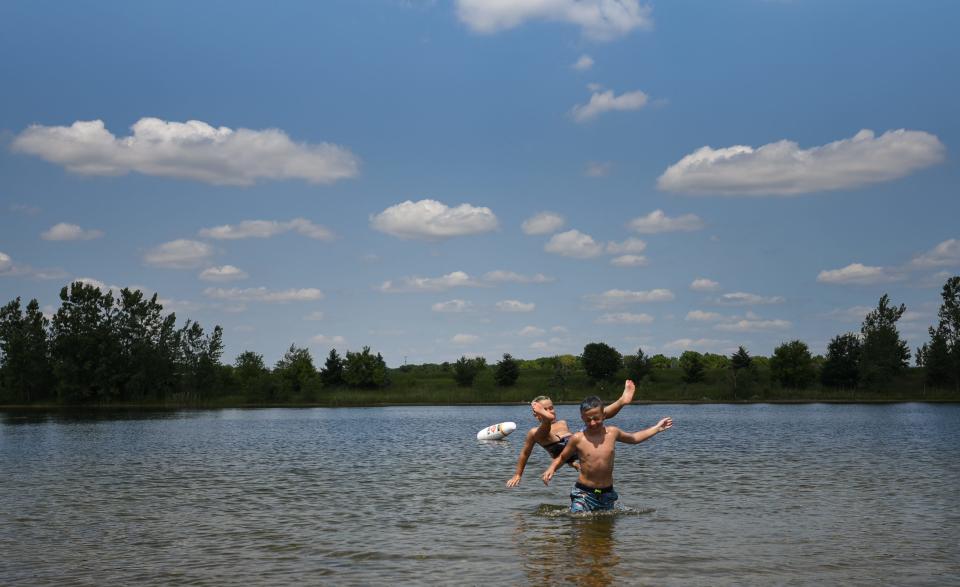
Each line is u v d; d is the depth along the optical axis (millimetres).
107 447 36344
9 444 38750
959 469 23500
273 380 115562
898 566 10453
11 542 12750
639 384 117062
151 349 113938
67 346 111562
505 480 21156
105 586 9758
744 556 11039
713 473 22547
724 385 111625
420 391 119062
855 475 21953
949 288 111375
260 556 11461
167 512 15914
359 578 10023
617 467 24297
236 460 28719
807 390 113312
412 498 17531
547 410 14359
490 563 10742
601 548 11625
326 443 38281
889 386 114562
